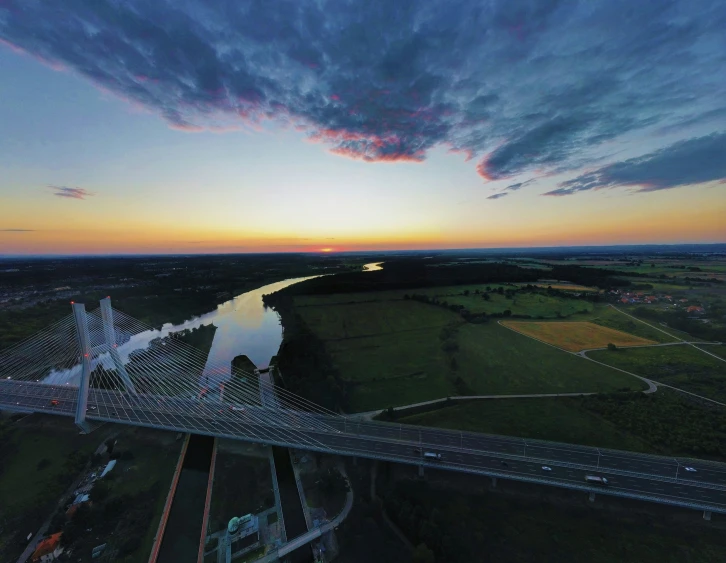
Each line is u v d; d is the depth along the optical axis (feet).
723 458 282.56
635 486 248.11
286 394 394.73
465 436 311.68
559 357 489.26
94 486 256.52
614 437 315.99
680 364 439.63
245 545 224.53
